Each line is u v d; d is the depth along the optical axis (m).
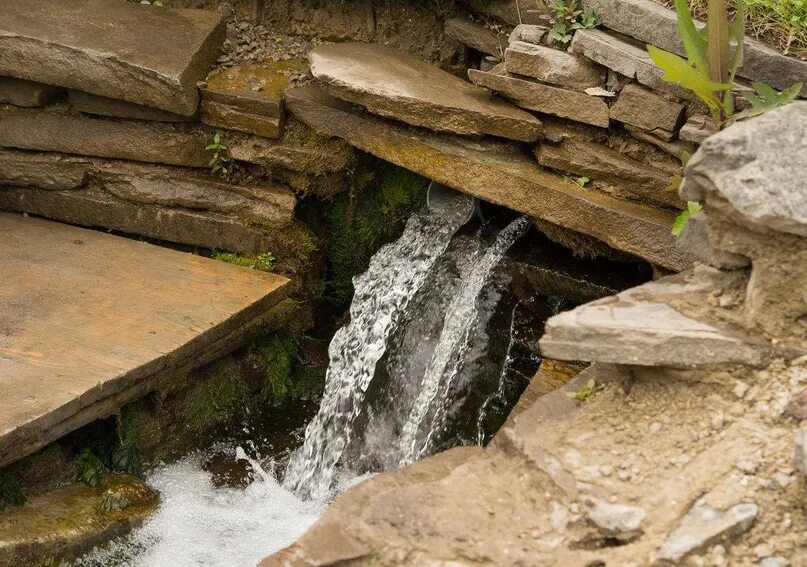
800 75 4.04
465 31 5.10
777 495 2.77
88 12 5.11
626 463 2.98
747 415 2.97
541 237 4.87
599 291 4.50
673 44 4.25
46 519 3.87
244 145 5.00
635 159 4.43
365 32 5.38
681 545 2.70
